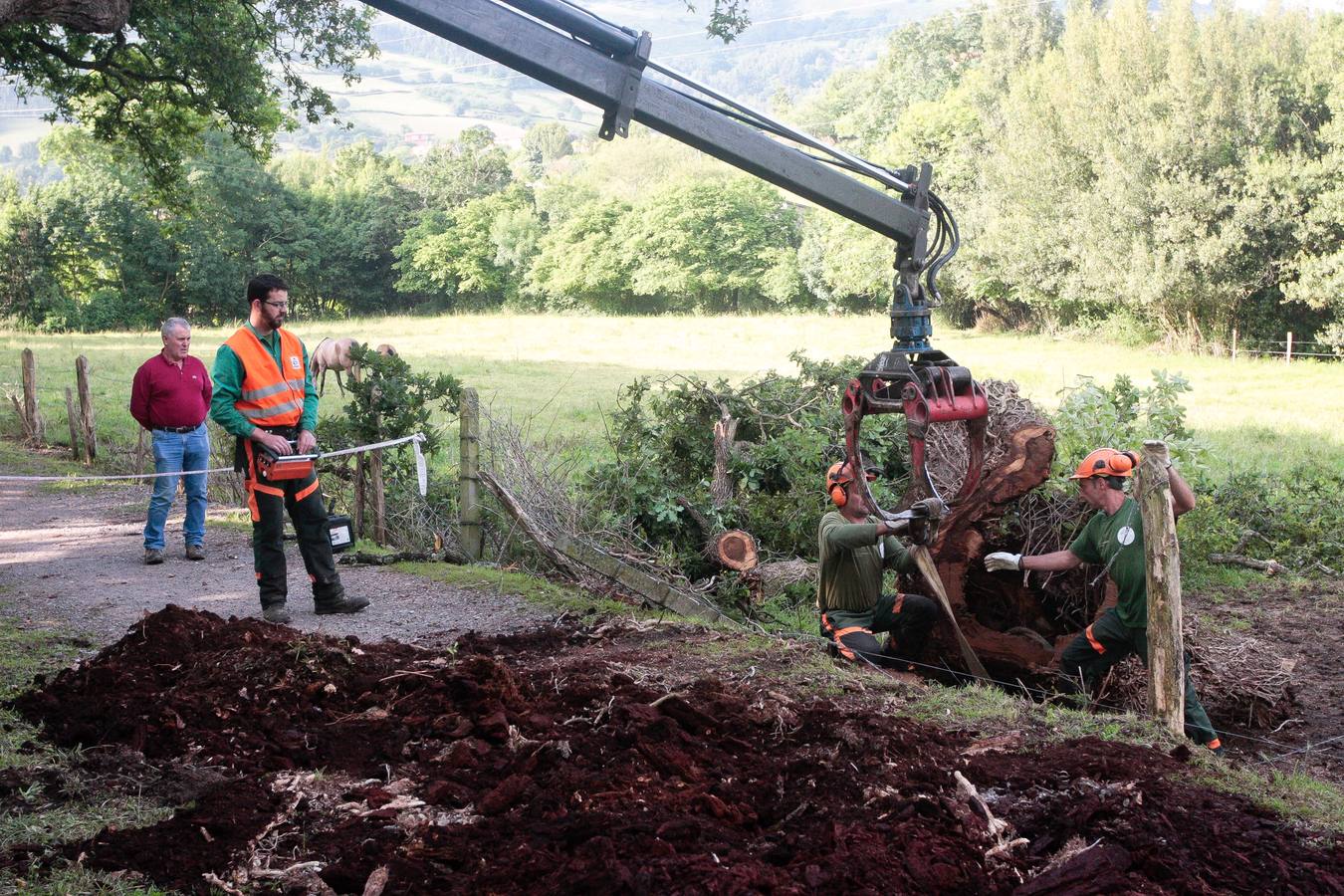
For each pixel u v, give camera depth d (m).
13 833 3.71
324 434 9.94
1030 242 38.59
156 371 8.42
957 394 5.38
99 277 57.81
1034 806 4.01
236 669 4.98
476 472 8.70
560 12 5.34
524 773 4.15
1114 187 33.09
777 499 9.05
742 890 3.25
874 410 5.50
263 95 18.62
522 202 73.00
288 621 6.79
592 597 7.48
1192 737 5.72
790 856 3.56
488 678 4.95
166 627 5.41
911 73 76.50
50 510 10.67
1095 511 7.13
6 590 7.52
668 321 54.22
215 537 9.49
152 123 19.84
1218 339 33.00
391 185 74.94
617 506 8.94
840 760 4.29
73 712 4.80
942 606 6.34
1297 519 10.48
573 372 26.02
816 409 10.26
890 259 48.59
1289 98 30.70
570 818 3.70
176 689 4.87
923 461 5.28
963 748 4.67
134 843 3.64
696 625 6.68
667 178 73.75
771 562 8.66
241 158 63.69
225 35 17.27
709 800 3.88
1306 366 29.09
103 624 6.68
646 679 5.44
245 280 61.94
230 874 3.48
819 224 53.47
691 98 5.49
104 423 16.86
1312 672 7.28
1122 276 33.94
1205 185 31.25
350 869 3.48
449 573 8.08
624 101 5.36
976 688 5.64
